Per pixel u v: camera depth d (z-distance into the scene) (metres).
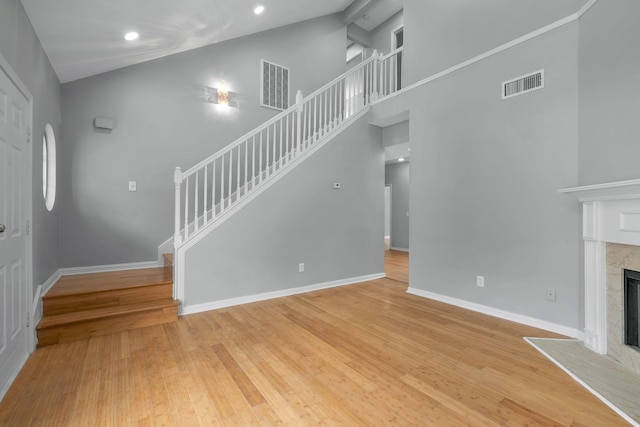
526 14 3.06
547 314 2.93
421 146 4.13
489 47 3.38
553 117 2.86
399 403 1.84
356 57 7.97
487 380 2.09
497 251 3.31
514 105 3.15
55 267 3.51
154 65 4.34
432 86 4.00
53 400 1.85
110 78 4.04
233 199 4.88
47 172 3.40
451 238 3.76
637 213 2.12
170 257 4.05
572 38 2.74
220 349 2.55
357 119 4.91
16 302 2.18
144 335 2.83
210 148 4.75
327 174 4.57
